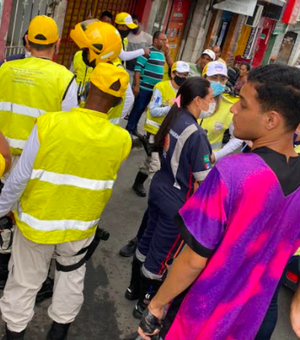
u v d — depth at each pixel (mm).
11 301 2578
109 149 2400
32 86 2881
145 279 3164
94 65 3445
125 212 4945
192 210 1678
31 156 2309
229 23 14680
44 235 2426
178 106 3016
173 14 11312
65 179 2361
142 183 5352
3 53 5688
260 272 1756
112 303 3502
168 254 3008
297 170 1687
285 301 4137
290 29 22141
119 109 3662
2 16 5383
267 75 1599
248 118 1651
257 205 1615
